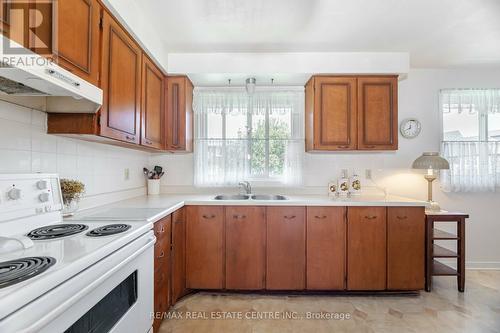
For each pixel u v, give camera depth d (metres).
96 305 0.94
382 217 2.29
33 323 0.64
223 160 2.89
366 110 2.57
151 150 2.65
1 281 0.66
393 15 1.92
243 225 2.31
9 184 1.12
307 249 2.29
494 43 2.37
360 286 2.28
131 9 1.72
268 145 2.92
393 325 1.89
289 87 2.92
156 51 2.19
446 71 2.96
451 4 1.80
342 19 1.97
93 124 1.45
